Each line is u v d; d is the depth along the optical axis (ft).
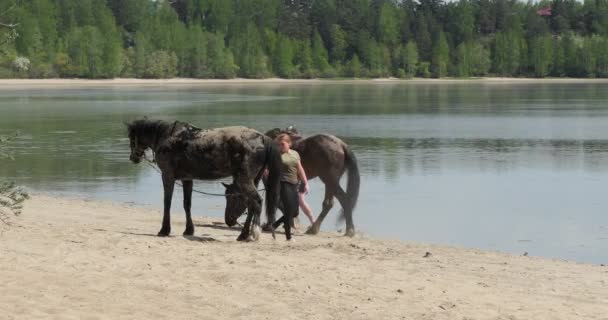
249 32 635.25
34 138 131.03
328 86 504.43
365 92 383.45
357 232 55.93
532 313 30.94
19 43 508.12
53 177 85.81
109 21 588.50
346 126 160.86
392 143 126.72
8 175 86.94
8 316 27.78
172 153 45.34
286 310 30.42
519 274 39.29
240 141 44.34
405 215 64.59
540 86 517.14
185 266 37.24
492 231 58.44
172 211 64.18
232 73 606.55
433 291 34.06
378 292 33.50
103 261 37.42
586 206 69.82
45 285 32.37
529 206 69.67
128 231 49.42
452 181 84.38
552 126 163.12
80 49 529.04
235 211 53.47
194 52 594.65
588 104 260.62
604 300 33.60
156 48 593.83
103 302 30.45
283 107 232.53
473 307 31.55
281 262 39.06
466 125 165.68
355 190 52.49
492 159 104.99
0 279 32.83
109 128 151.12
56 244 40.91
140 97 304.50
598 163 100.83
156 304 30.63
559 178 87.40
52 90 389.60
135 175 87.81
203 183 82.38
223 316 29.43
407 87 485.97
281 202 52.54
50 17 544.62
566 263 43.80
